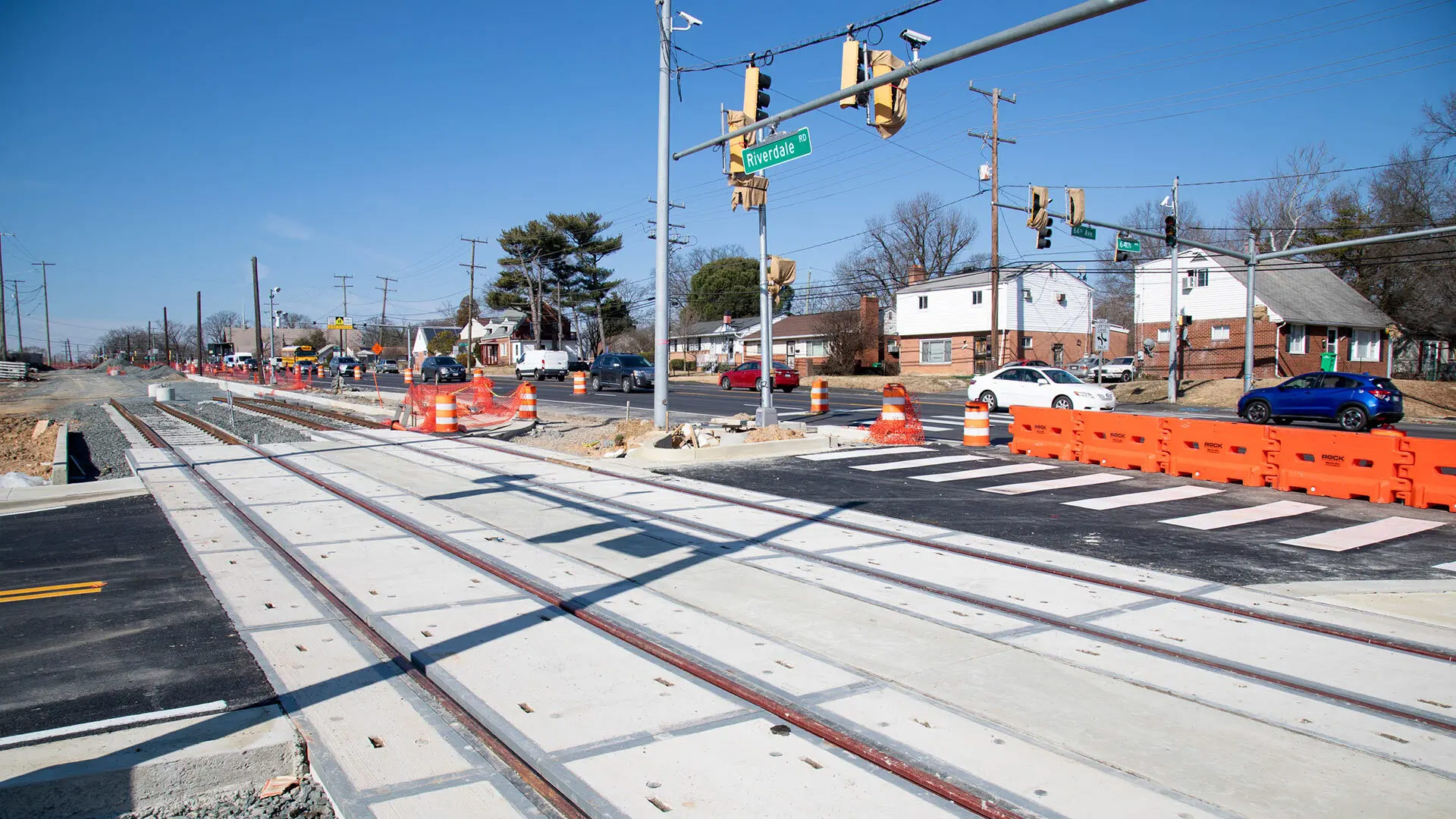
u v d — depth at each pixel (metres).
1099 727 4.57
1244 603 6.96
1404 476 11.63
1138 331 48.62
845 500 11.88
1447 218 45.31
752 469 14.80
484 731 4.57
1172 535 9.71
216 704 4.96
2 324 80.56
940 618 6.48
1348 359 46.81
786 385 41.34
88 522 10.39
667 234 17.95
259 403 38.19
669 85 17.67
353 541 9.13
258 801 3.96
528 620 6.41
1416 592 7.36
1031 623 6.39
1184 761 4.18
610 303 85.88
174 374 83.44
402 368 80.44
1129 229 24.47
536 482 13.24
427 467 14.89
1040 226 21.56
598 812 3.67
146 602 7.04
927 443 18.67
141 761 4.08
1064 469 14.81
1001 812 3.66
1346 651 5.84
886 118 12.33
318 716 4.77
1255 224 59.81
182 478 13.67
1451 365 48.34
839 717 4.64
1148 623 6.41
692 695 5.02
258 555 8.61
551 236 81.81
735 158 17.41
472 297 78.88
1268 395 25.19
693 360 80.94
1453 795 3.89
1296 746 4.38
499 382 54.62
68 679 5.36
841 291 86.56
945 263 82.25
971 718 4.66
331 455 16.58
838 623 6.34
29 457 22.50
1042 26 9.18
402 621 6.35
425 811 3.74
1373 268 52.22
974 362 52.09
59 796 3.85
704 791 3.87
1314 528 10.18
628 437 19.17
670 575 7.72
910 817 3.68
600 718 4.67
